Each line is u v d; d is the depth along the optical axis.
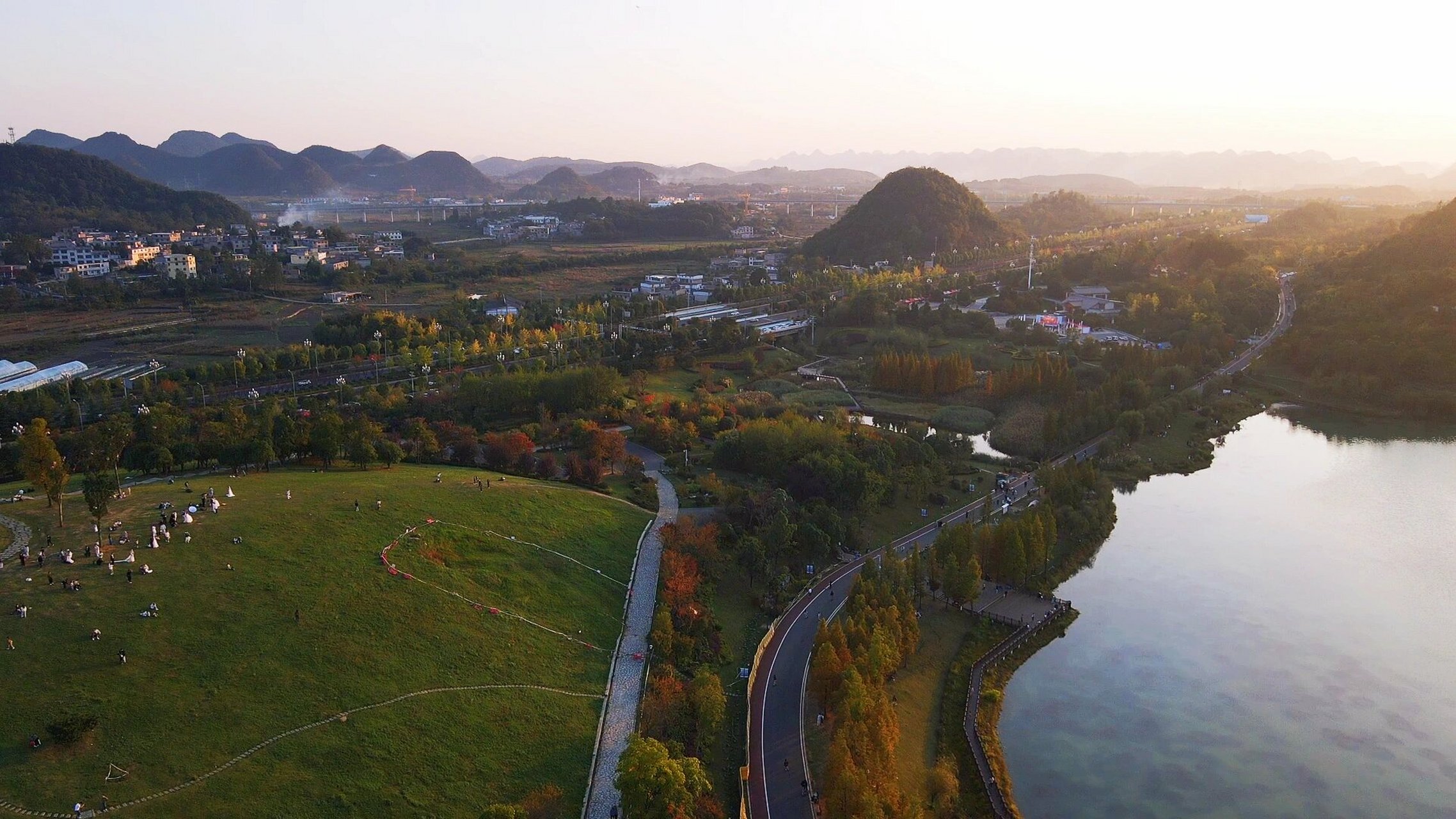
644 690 170.38
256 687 150.75
